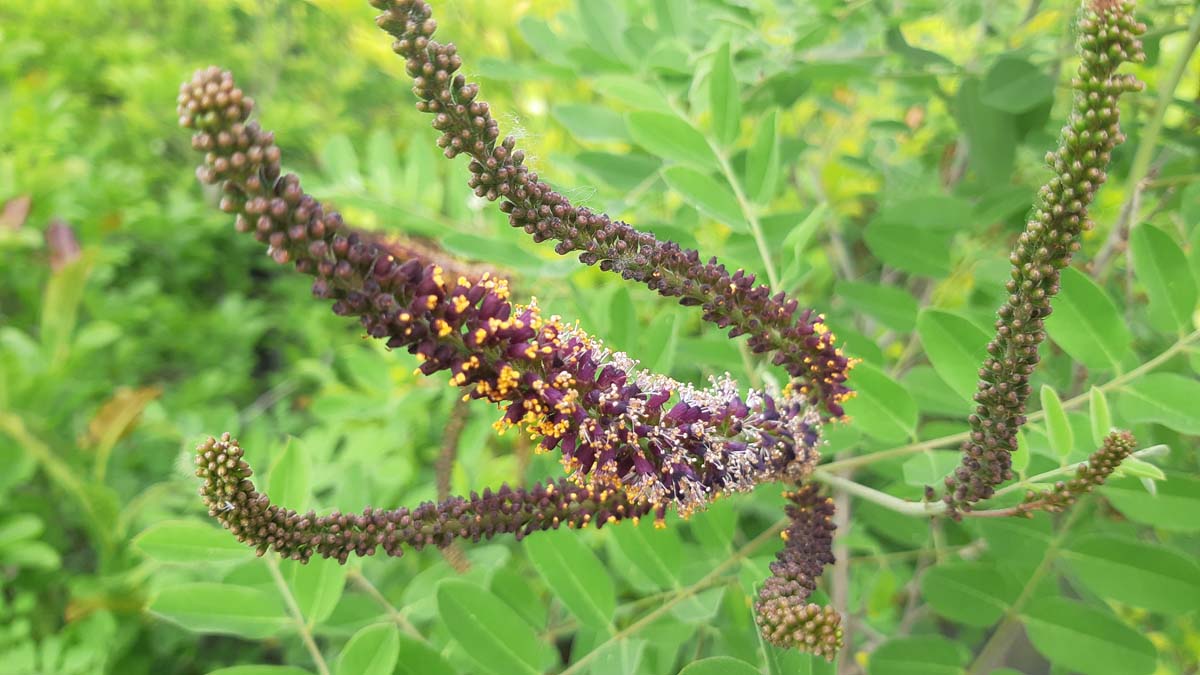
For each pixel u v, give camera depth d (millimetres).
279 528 111
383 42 282
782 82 226
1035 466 167
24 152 373
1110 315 153
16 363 313
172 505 303
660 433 116
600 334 200
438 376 220
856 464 166
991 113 218
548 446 112
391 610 186
